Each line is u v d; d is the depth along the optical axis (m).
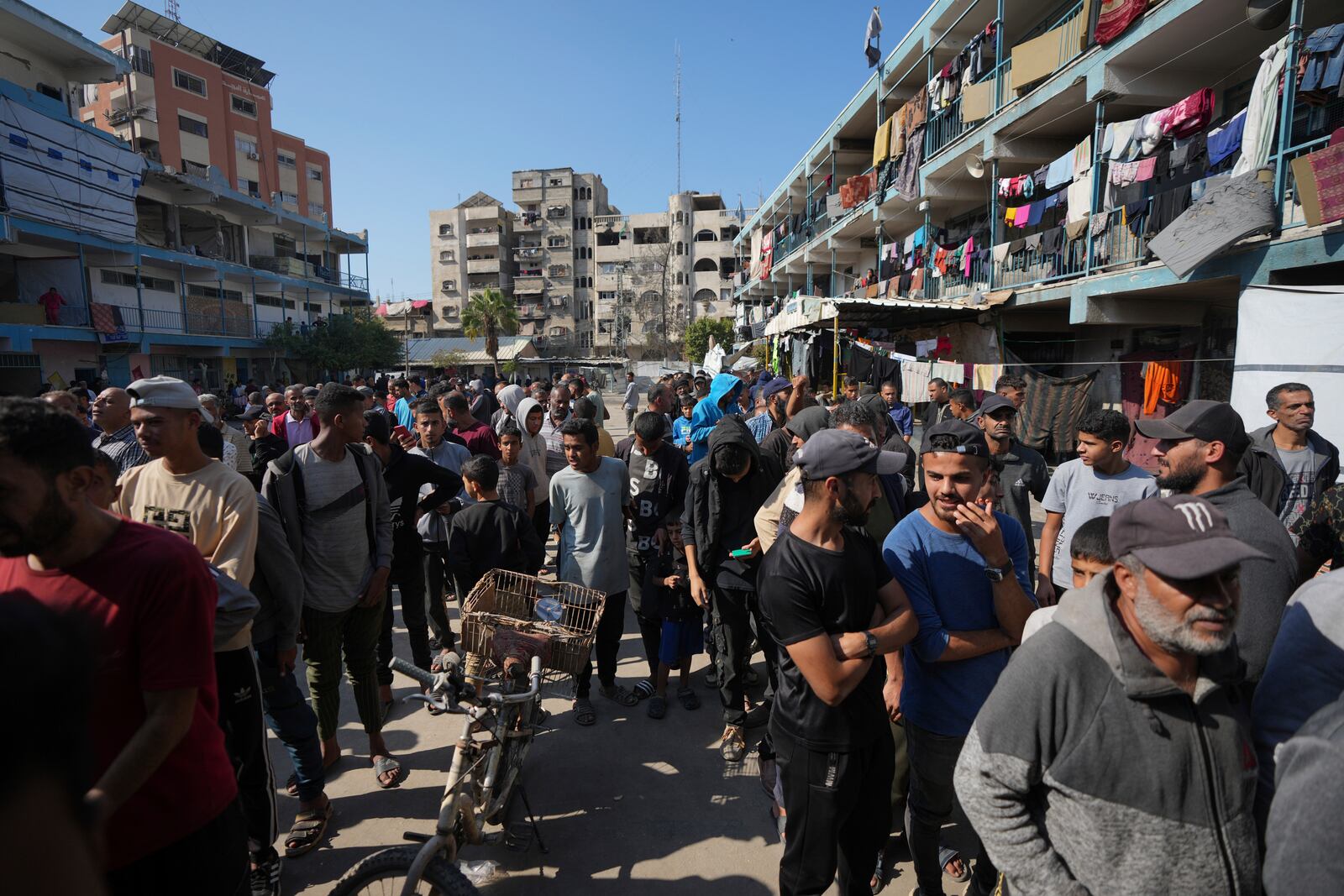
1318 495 3.69
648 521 4.62
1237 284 8.92
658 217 63.09
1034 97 11.52
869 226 20.95
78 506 1.65
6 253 22.19
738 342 34.81
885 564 2.40
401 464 4.41
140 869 1.78
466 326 51.50
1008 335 14.27
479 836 2.67
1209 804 1.38
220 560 2.55
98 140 22.12
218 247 32.28
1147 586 1.36
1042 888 1.46
